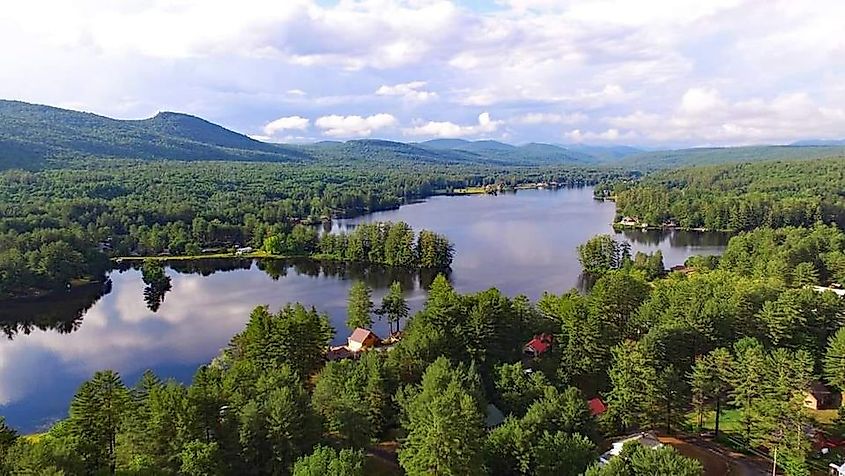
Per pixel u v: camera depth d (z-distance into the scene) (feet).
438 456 211.20
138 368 424.87
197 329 506.48
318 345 351.67
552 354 355.36
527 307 405.59
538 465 217.77
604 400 305.53
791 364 271.69
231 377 265.34
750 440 275.18
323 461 197.57
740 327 359.25
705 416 310.65
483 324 336.29
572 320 346.33
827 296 384.27
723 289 415.85
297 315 350.02
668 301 389.39
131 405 240.94
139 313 555.28
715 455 272.31
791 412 255.09
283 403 232.12
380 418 280.92
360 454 206.80
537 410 247.09
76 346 469.57
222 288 654.53
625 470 196.03
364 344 417.90
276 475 221.66
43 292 622.95
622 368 294.46
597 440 251.19
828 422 299.99
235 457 223.92
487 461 224.74
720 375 298.35
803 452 250.78
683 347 328.29
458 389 241.76
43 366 429.38
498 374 299.58
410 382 302.04
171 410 228.84
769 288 426.10
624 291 386.93
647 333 328.29
